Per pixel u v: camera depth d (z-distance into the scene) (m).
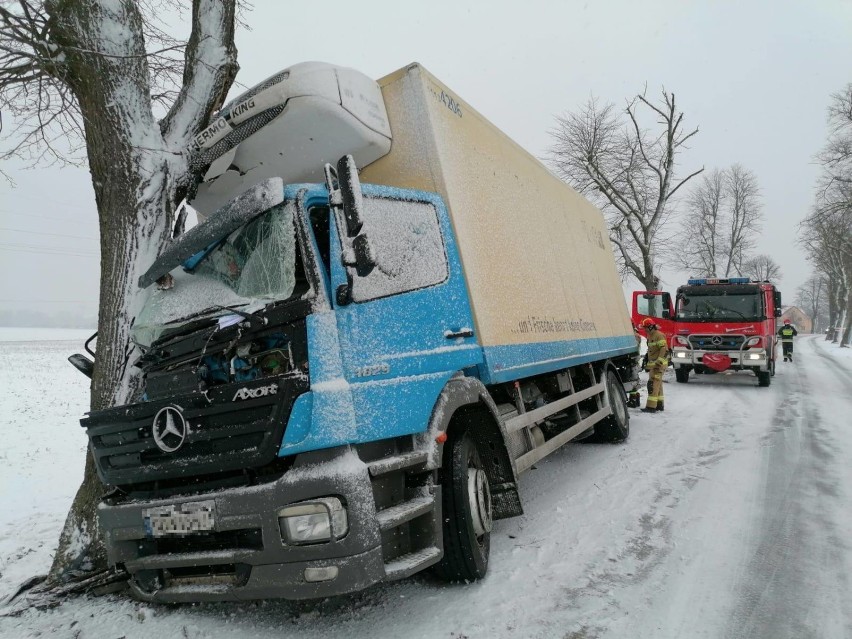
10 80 5.40
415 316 3.81
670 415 11.30
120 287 4.73
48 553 5.25
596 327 8.32
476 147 5.40
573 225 8.24
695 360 16.52
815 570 4.05
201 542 3.26
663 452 7.92
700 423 10.23
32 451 9.54
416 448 3.54
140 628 3.68
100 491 4.62
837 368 22.73
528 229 6.27
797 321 112.75
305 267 3.24
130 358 4.65
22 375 22.00
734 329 16.23
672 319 16.98
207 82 5.23
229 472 3.24
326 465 2.98
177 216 5.01
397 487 3.46
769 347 16.69
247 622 3.64
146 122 4.91
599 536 4.77
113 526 3.44
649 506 5.52
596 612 3.50
